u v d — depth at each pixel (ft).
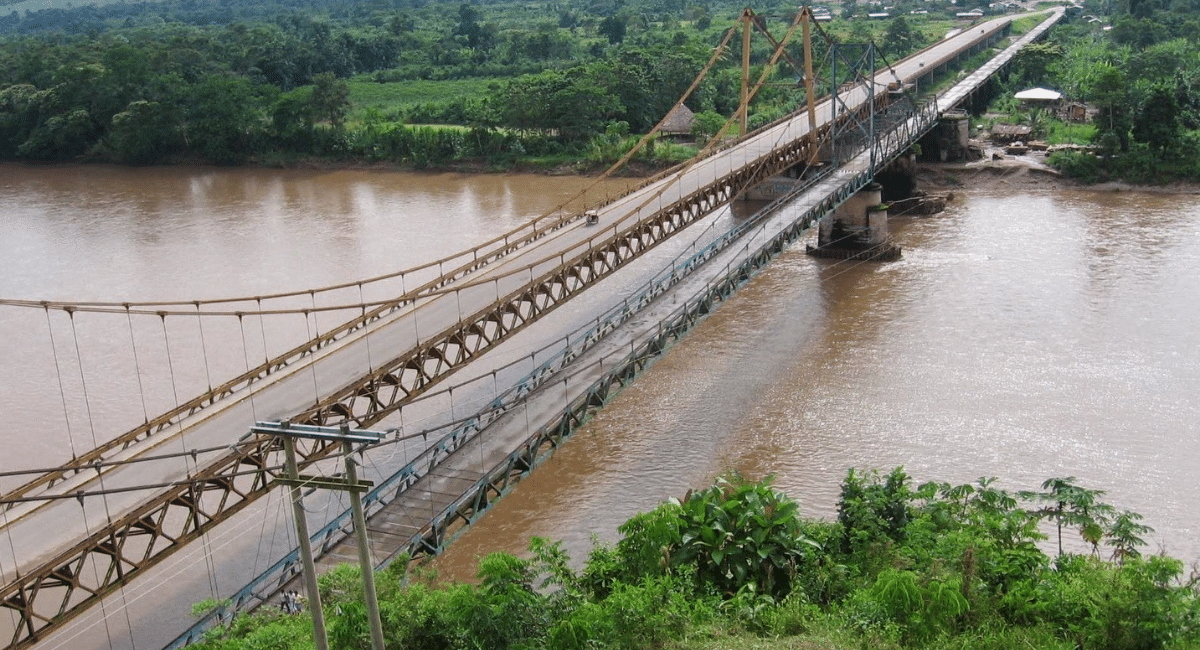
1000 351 231.09
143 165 551.59
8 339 263.90
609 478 183.42
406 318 205.67
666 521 124.77
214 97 547.08
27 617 116.67
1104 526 144.87
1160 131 390.21
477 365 217.97
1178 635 104.37
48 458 197.16
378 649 88.63
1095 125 424.87
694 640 105.09
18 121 585.63
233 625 118.01
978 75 538.47
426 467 163.73
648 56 538.06
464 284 209.46
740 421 202.69
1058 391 209.15
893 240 333.21
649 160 458.50
